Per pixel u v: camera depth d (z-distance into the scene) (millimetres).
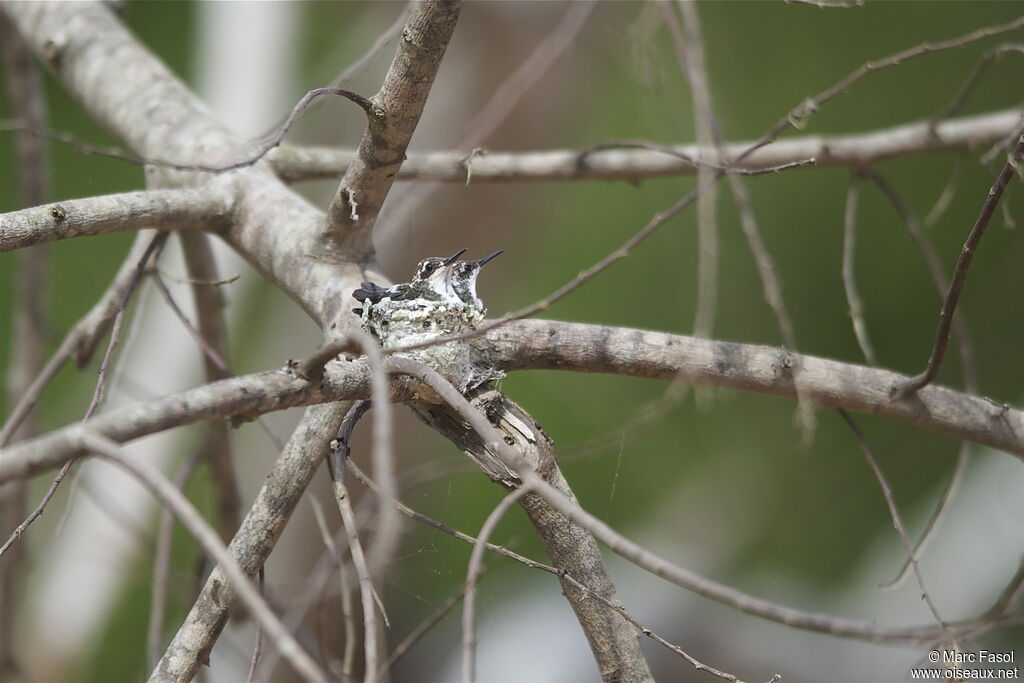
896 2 16047
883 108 16438
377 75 12141
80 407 14180
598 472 15531
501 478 5082
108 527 11492
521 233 13000
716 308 16297
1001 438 5672
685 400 15773
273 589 7508
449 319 5230
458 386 5188
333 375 4445
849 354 16469
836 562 14875
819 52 16375
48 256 9320
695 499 15477
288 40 11891
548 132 12445
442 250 12609
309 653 7219
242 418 4516
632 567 14234
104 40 8102
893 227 16469
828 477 15586
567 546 5086
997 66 15961
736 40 16344
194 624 5043
